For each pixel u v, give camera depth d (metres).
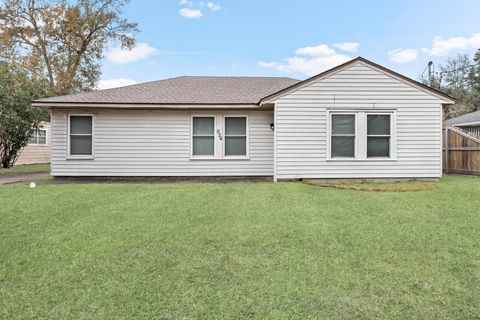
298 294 2.72
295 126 9.91
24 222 4.91
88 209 5.81
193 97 11.23
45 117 16.22
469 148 11.86
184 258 3.50
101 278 3.02
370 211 5.67
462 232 4.40
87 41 26.64
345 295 2.70
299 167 9.95
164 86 12.97
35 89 15.19
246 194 7.50
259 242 4.00
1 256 3.55
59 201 6.54
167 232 4.40
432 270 3.17
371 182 9.68
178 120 11.13
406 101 9.89
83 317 2.40
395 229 4.55
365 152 9.91
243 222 4.93
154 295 2.71
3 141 15.30
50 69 25.66
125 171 11.06
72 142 11.00
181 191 7.95
